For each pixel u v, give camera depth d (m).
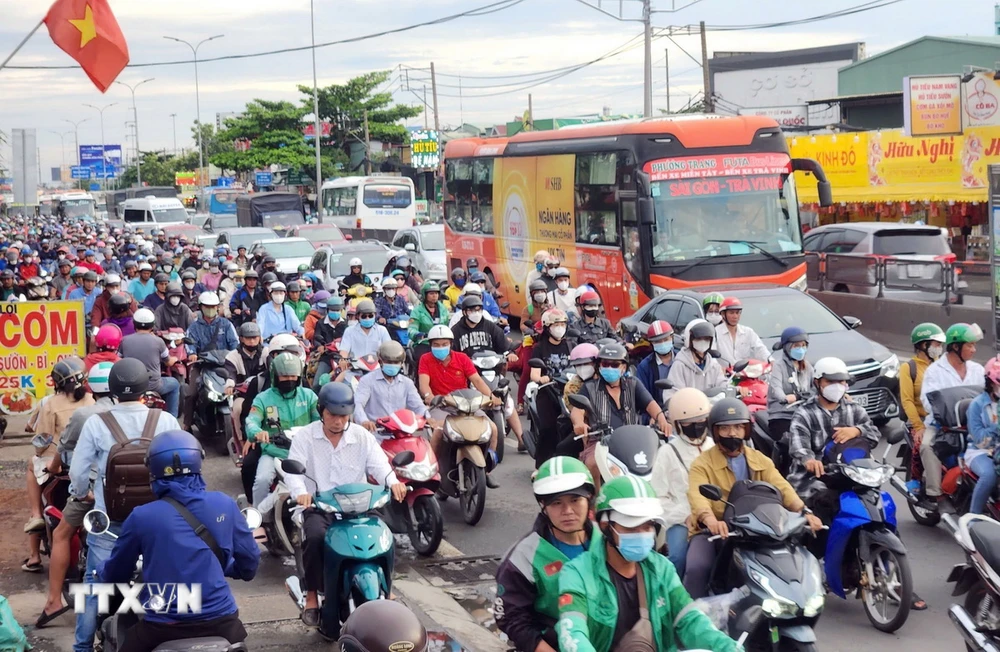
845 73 46.88
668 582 4.60
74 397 8.37
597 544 4.58
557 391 10.98
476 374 11.23
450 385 11.20
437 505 9.38
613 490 4.42
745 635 4.83
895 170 29.67
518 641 4.82
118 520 6.38
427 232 31.31
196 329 14.45
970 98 27.27
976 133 27.12
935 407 9.48
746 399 10.52
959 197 27.77
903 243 22.66
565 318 12.25
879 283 21.48
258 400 9.20
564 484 4.63
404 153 75.06
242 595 8.53
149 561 5.08
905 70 44.22
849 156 31.14
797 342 10.19
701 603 6.09
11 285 20.27
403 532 9.70
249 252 34.75
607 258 19.28
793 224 18.20
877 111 42.31
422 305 15.38
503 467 13.13
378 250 26.89
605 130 19.34
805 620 6.18
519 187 23.08
